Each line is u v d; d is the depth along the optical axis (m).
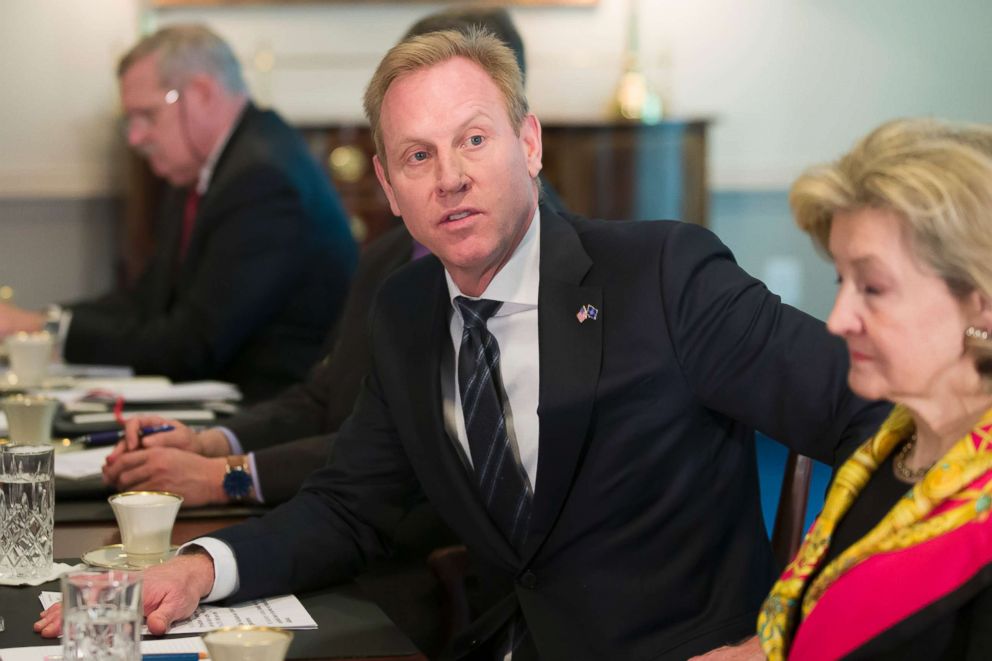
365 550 2.30
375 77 2.20
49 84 8.14
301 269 4.57
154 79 4.70
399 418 2.31
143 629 1.85
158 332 4.60
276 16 8.30
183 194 4.95
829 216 1.53
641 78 8.09
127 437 2.76
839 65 8.55
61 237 8.27
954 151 1.42
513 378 2.22
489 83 2.14
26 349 4.18
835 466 1.96
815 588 1.58
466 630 2.31
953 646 1.44
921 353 1.46
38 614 1.88
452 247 2.14
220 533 2.13
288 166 4.62
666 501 2.18
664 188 7.69
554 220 2.30
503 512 2.23
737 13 8.48
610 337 2.18
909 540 1.46
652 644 2.14
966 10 8.55
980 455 1.45
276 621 1.94
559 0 8.35
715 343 2.14
